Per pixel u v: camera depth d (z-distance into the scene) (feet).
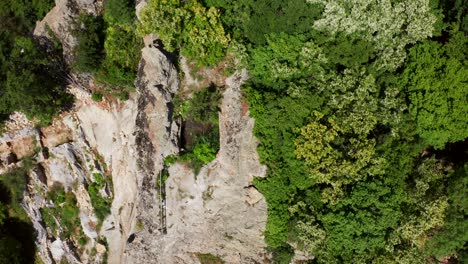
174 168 119.85
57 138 136.98
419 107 104.63
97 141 134.62
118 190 132.36
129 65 122.42
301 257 118.73
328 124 109.19
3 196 138.00
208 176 117.70
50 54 124.06
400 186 107.34
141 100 118.73
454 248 106.11
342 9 103.71
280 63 108.68
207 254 125.59
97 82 126.82
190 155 118.21
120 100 128.16
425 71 104.53
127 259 127.95
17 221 138.51
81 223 137.69
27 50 120.67
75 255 138.41
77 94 131.13
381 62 108.68
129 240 127.13
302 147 106.52
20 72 118.52
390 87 108.17
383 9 104.58
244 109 112.06
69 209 137.80
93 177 135.64
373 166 105.91
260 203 115.03
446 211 105.81
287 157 109.60
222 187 116.47
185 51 112.27
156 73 114.01
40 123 135.23
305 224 107.76
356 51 107.34
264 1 106.93
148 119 118.01
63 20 120.98
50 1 126.00
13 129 135.23
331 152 106.63
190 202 120.26
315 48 107.76
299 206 109.91
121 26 120.47
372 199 104.12
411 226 105.29
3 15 125.08
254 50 109.81
